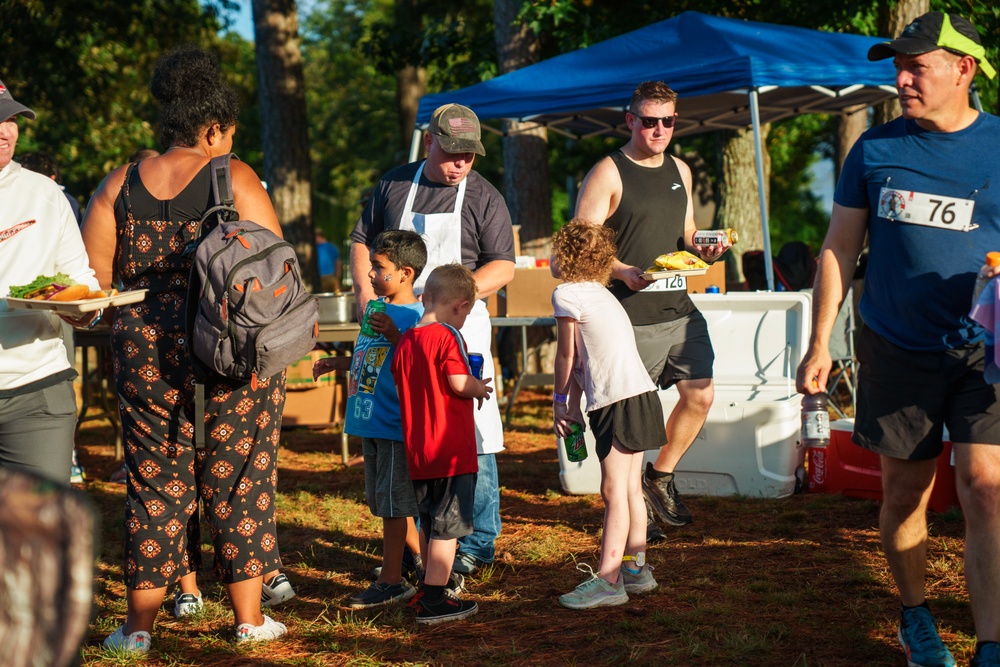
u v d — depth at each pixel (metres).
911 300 2.95
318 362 4.12
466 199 4.23
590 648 3.43
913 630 3.10
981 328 2.88
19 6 15.84
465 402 3.70
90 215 3.48
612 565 3.86
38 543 1.12
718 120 10.42
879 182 3.02
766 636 3.46
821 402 5.49
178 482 3.44
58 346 3.39
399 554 4.01
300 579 4.41
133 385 3.35
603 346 3.79
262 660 3.39
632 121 4.60
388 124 34.28
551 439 7.96
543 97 7.99
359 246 4.36
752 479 5.70
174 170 3.41
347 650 3.48
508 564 4.49
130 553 3.44
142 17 17.66
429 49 14.21
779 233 27.50
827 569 4.27
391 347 3.89
